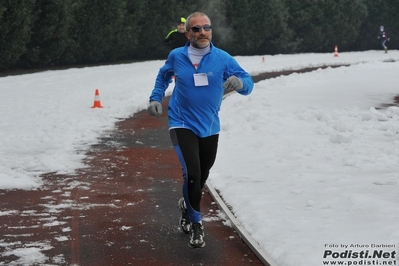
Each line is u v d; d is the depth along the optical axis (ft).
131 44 163.63
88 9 147.02
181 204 32.19
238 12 196.44
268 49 213.25
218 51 30.66
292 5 219.61
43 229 33.09
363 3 243.81
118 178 44.42
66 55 146.10
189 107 30.22
